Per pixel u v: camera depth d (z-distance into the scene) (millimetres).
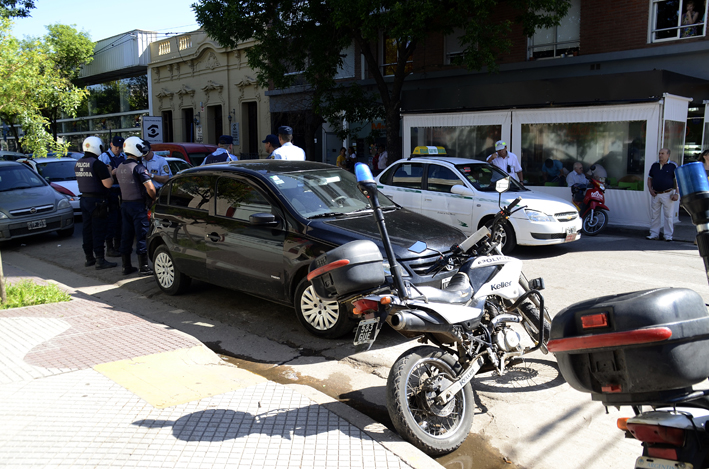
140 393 4137
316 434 3545
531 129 14820
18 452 3258
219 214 6648
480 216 10086
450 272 5359
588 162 14164
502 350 4004
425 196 10961
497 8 18250
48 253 10977
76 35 31500
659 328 1992
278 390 4270
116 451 3285
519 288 4336
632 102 13016
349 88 19578
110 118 35938
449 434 3562
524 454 3615
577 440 3766
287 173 6520
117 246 10492
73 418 3705
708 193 2096
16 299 6668
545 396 4422
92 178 9055
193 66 29516
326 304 5652
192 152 17203
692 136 15484
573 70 17109
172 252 7246
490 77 18734
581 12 16828
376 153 19922
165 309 6957
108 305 6793
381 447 3385
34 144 8273
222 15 16547
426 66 20094
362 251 3404
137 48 32188
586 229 12734
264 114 25719
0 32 7789
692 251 10539
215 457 3240
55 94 8242
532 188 14992
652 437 2092
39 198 12117
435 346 3904
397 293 3588
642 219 13266
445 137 16281
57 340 5359
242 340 5844
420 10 14133
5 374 4469
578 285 7828
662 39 15625
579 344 2176
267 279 6082
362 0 14211
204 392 4199
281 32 16844
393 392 3465
